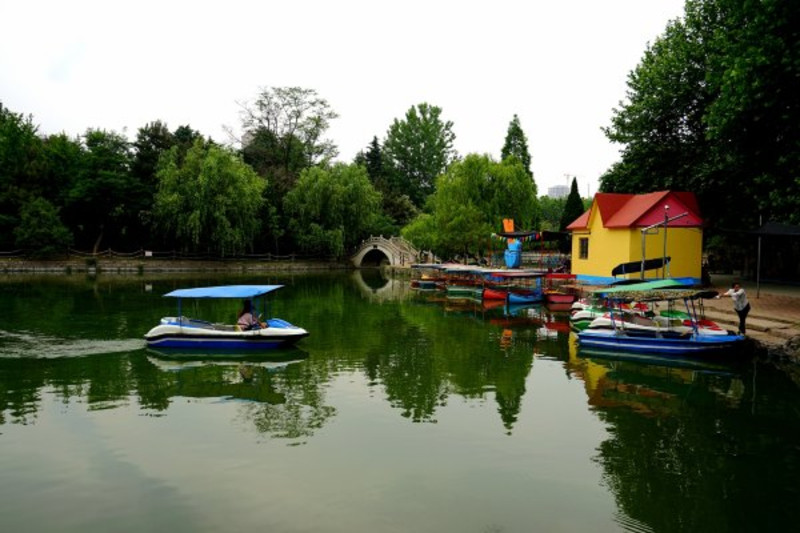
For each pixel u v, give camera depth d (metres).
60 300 30.69
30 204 51.69
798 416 12.22
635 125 31.17
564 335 21.64
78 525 7.75
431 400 13.30
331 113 72.38
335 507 8.22
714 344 16.67
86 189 53.97
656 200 29.92
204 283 42.34
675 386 14.45
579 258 35.94
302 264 62.97
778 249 33.31
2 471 9.39
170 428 11.38
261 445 10.49
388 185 88.62
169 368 16.27
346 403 13.05
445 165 94.44
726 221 31.72
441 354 18.22
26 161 54.34
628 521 7.95
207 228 53.06
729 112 20.28
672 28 31.72
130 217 56.75
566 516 8.05
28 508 8.20
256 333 18.27
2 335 20.69
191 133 77.12
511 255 43.84
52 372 15.72
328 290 39.62
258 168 70.25
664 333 17.72
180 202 51.62
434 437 10.94
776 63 18.17
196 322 19.70
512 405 12.95
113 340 19.84
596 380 15.04
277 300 33.06
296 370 16.11
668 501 8.50
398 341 20.41
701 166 28.33
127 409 12.56
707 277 30.69
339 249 60.84
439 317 26.48
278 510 8.15
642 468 9.62
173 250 57.62
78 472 9.36
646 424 11.73
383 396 13.59
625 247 30.89
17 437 10.86
